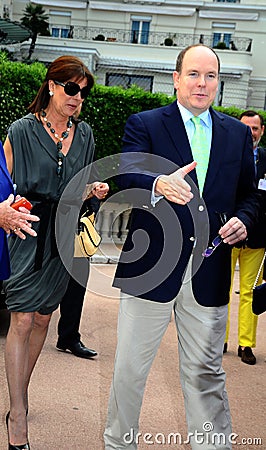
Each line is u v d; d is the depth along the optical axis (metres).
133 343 2.50
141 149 2.45
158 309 2.48
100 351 4.41
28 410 3.28
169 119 2.51
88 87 2.91
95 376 3.88
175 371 4.09
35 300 2.81
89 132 3.06
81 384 3.72
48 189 2.85
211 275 2.51
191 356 2.56
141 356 2.52
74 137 2.96
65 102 2.81
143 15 28.08
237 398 3.67
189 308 2.55
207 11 27.72
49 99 2.88
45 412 3.27
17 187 2.83
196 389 2.58
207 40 27.94
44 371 3.89
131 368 2.51
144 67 24.75
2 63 8.70
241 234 2.47
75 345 4.26
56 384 3.69
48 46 23.02
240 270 4.49
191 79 2.43
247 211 2.58
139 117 2.53
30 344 3.01
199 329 2.54
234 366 4.33
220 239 2.47
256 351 4.77
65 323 4.22
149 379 3.89
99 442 2.96
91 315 5.44
